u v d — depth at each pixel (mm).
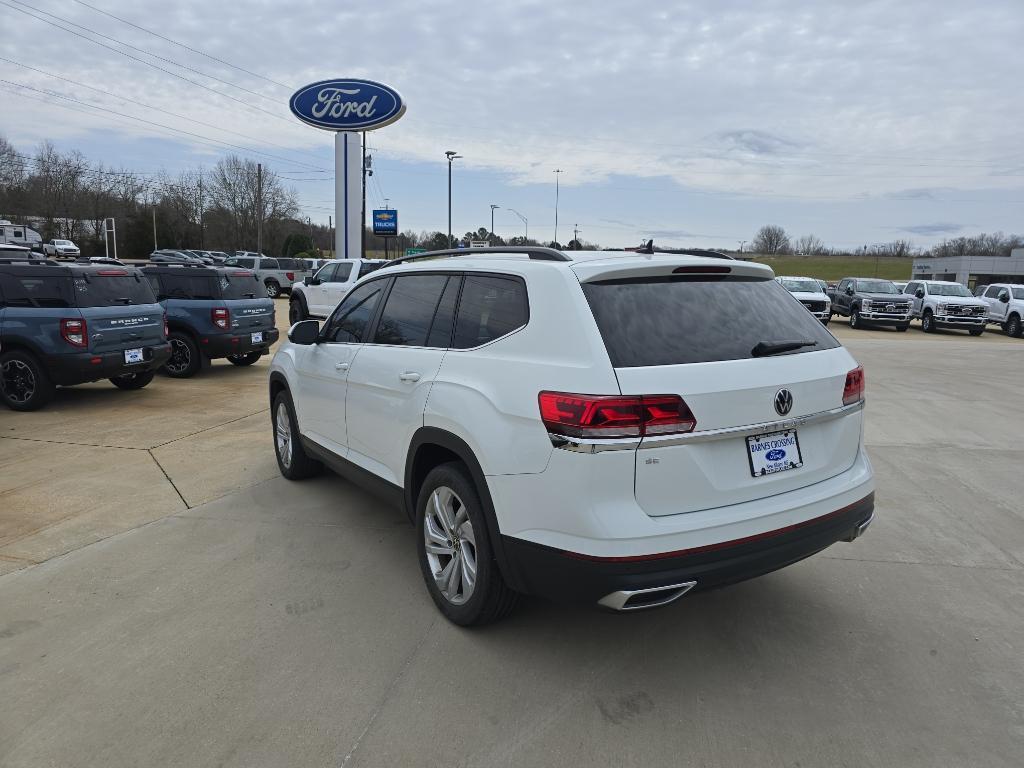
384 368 3863
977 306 24750
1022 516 4957
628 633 3301
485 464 2957
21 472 5754
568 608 3545
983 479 5859
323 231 98625
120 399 9086
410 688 2848
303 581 3812
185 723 2625
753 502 2830
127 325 8719
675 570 2607
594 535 2578
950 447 6973
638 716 2684
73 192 70812
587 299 2822
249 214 80688
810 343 3182
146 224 72562
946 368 13617
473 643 3195
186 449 6512
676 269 3041
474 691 2834
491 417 2949
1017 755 2477
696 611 3523
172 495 5199
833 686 2893
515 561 2873
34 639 3201
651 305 2891
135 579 3816
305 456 5426
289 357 5316
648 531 2574
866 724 2648
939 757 2465
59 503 5008
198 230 81188
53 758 2438
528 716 2680
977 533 4617
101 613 3443
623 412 2555
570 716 2680
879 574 3971
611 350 2672
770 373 2869
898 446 7012
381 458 3984
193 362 10867
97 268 8523
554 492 2674
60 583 3764
